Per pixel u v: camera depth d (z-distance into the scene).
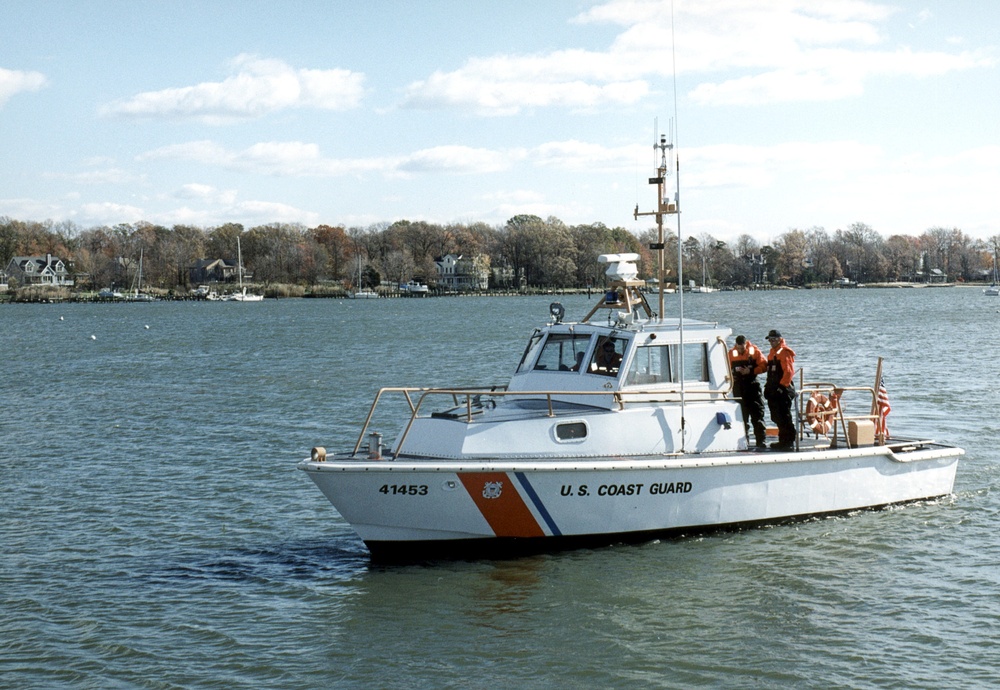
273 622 13.86
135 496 20.86
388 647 13.01
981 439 25.56
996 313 104.62
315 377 44.81
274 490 21.25
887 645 12.91
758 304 143.62
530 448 15.59
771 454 16.50
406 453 15.85
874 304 139.38
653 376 16.48
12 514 19.48
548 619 13.77
